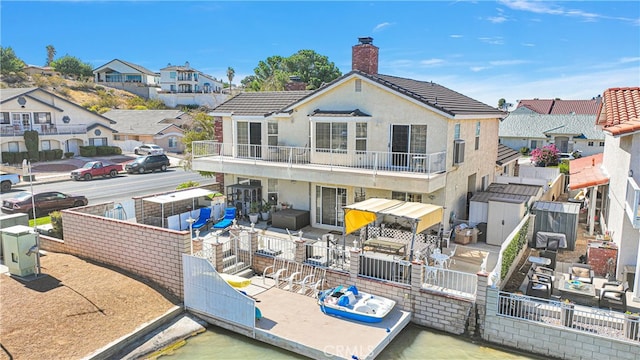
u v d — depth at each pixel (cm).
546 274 1480
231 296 1377
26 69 9950
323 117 2131
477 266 1695
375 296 1477
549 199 2639
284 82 7075
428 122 1945
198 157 2531
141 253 1612
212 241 1911
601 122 2116
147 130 6156
